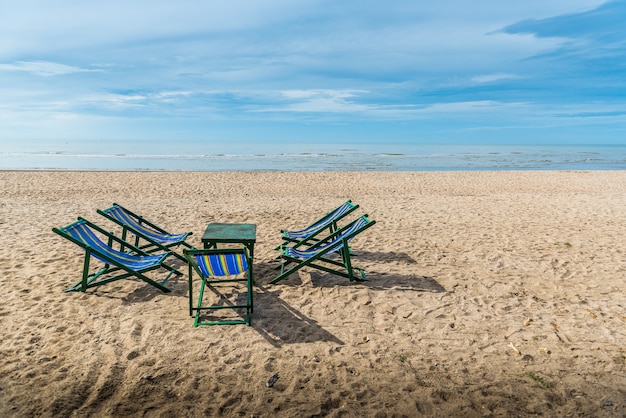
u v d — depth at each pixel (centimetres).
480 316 407
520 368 316
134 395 277
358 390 288
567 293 466
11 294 435
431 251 625
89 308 408
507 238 702
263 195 1234
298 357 328
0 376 292
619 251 627
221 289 468
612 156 4897
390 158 3900
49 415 254
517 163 3303
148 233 563
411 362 324
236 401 274
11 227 727
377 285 486
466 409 268
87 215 856
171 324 380
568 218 874
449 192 1353
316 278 507
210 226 539
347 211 588
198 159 3450
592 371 311
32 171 1820
